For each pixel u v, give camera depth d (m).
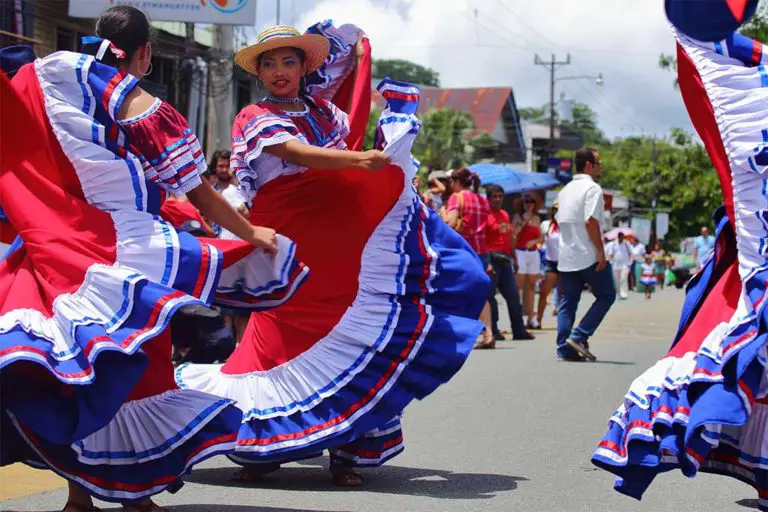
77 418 3.58
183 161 3.94
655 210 61.19
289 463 5.64
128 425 3.87
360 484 5.02
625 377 9.19
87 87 3.84
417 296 5.07
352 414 4.83
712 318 4.13
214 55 17.14
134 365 3.60
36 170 3.82
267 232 4.17
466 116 49.00
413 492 4.88
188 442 3.96
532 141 64.94
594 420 6.95
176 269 3.82
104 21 4.12
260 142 4.79
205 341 7.80
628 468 4.15
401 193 5.04
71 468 3.82
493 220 12.79
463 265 5.17
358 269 4.97
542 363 10.27
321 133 5.06
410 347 4.95
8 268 3.81
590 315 10.45
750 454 4.24
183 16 16.30
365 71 5.45
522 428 6.63
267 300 4.26
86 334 3.55
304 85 5.19
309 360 4.91
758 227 4.07
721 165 4.26
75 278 3.69
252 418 4.86
